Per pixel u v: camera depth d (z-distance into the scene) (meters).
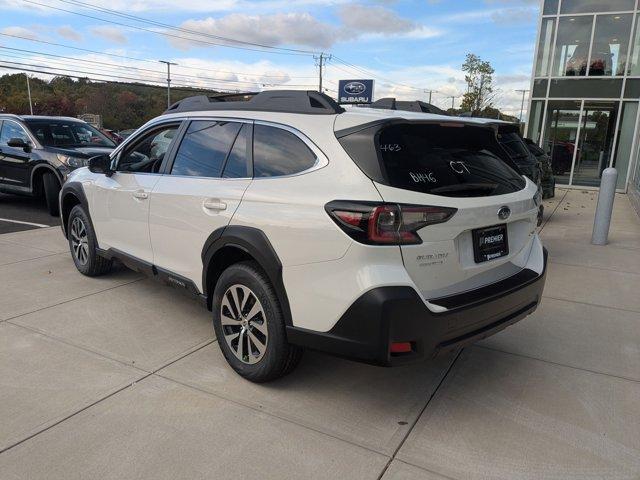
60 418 2.97
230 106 3.74
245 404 3.16
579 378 3.59
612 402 3.29
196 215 3.62
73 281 5.40
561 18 16.11
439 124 3.12
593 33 15.80
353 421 3.01
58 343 3.94
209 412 3.06
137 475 2.52
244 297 3.32
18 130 9.59
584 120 16.39
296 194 2.99
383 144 2.86
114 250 4.81
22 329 4.18
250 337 3.31
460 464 2.65
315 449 2.74
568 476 2.58
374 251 2.65
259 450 2.72
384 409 3.15
